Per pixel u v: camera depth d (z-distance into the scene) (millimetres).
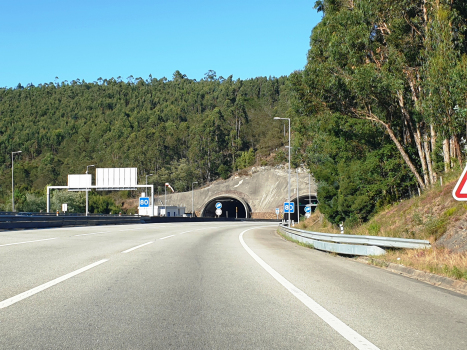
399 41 24438
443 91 20109
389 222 23562
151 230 34750
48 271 10445
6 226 28797
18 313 6305
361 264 13430
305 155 45875
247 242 23031
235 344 4957
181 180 150625
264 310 6719
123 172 62125
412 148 28109
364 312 6699
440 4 21125
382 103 26062
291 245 21953
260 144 181125
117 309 6629
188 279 9648
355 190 31484
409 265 11930
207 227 47656
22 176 165125
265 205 112125
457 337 5375
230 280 9609
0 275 9742
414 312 6770
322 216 45625
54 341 4984
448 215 16328
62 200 97938
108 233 27938
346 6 28219
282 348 4840
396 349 4852
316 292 8312
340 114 29062
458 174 20812
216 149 165250
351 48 25203
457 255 11672
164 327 5637
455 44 20953
